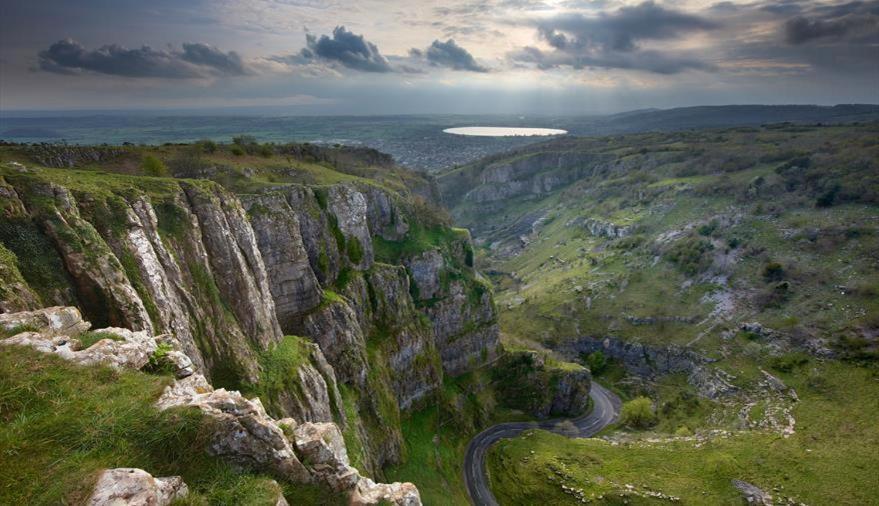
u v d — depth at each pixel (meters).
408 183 184.75
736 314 145.62
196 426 21.61
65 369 22.78
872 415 97.50
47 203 36.00
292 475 23.66
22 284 30.97
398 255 120.31
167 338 31.78
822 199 170.12
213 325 48.22
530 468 98.44
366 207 111.31
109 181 46.34
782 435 96.62
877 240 142.12
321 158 145.75
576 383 134.25
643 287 175.62
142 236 41.97
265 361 53.72
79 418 20.41
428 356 111.25
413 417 104.56
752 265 158.00
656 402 137.12
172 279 44.50
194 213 51.47
